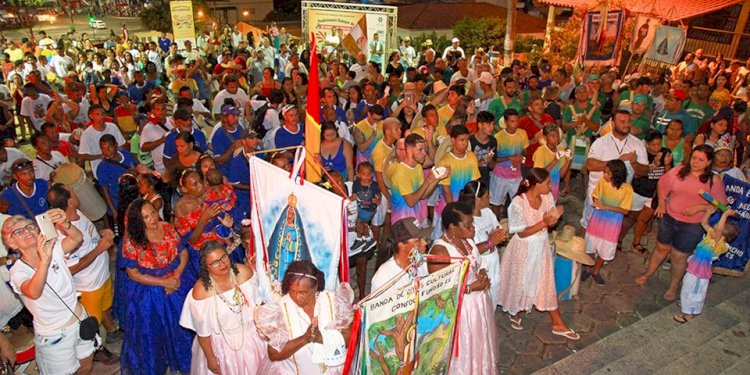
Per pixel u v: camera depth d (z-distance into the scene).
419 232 4.28
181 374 5.59
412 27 26.92
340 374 4.07
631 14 16.94
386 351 3.87
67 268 4.80
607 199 6.62
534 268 5.82
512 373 5.65
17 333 5.46
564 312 6.61
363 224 6.33
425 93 12.45
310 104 4.16
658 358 5.54
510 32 20.61
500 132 8.03
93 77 17.33
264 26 40.88
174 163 7.28
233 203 6.12
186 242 5.73
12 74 16.33
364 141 8.61
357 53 15.92
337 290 4.05
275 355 3.90
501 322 6.43
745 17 20.83
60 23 51.03
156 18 39.47
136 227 4.95
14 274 4.59
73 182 6.80
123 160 7.84
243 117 10.54
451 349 4.38
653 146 7.46
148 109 10.38
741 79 14.94
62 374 4.89
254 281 4.73
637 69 17.41
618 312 6.63
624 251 8.04
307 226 4.18
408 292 3.82
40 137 7.86
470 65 16.97
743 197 6.82
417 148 6.13
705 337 5.89
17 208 6.58
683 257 6.50
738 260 7.06
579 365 5.52
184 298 5.37
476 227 5.32
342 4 20.41
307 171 4.46
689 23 22.39
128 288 5.20
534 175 5.58
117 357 5.80
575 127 9.63
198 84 14.95
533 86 11.56
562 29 22.39
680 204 6.37
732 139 8.01
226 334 4.58
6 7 45.59
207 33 28.45
